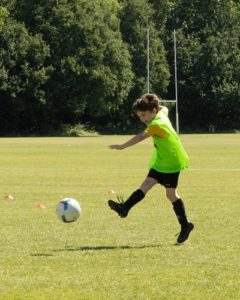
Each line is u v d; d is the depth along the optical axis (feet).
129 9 628.28
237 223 85.15
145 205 105.09
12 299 48.11
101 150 297.74
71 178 160.45
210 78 641.40
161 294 49.26
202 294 49.26
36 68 548.31
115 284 52.26
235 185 142.51
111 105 583.17
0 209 100.48
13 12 566.77
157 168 70.38
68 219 73.72
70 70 557.33
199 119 654.12
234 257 62.64
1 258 62.23
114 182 150.61
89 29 558.15
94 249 66.80
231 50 645.51
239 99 630.33
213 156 250.37
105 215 93.15
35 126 574.97
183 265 59.21
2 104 553.23
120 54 577.84
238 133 621.31
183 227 69.41
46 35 558.97
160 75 630.33
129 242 71.00
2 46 539.29
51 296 48.88
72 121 595.47
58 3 560.61
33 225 83.35
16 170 185.37
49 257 62.69
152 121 69.82
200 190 131.44
